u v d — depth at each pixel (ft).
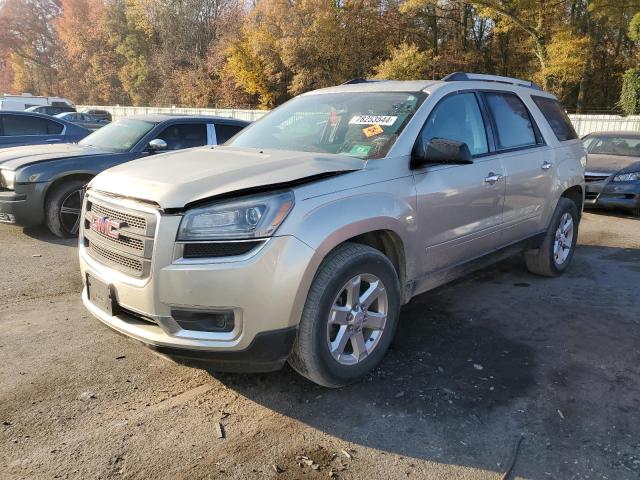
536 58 111.24
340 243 10.69
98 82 205.26
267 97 133.80
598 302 16.57
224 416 10.30
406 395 11.06
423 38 123.85
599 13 90.07
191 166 11.14
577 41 92.43
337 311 10.62
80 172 23.95
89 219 11.43
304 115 14.60
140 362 12.36
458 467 8.98
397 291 11.87
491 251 15.28
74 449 9.27
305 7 114.01
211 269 9.38
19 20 247.09
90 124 87.86
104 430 9.80
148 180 10.44
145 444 9.44
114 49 198.90
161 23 171.01
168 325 9.74
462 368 12.20
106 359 12.46
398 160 12.01
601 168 32.17
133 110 138.72
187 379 11.63
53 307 15.74
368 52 119.24
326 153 12.44
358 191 10.93
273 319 9.62
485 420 10.26
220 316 9.77
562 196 18.94
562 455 9.29
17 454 9.10
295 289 9.71
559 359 12.71
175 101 169.48
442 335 13.94
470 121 14.57
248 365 9.95
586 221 30.58
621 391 11.33
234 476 8.70
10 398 10.75
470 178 13.70
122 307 10.32
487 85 15.74
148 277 9.74
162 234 9.57
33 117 33.42
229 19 156.56
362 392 11.16
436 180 12.72
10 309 15.51
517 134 16.40
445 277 13.83
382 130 12.73
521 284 18.21
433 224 12.73
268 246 9.50
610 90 120.88
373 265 11.10
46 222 23.82
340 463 9.05
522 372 12.07
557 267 18.80
